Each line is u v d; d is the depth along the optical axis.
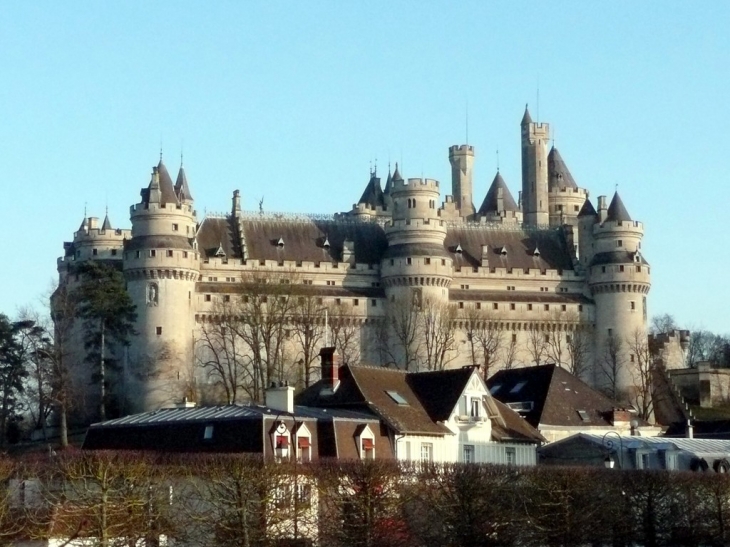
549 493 101.56
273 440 96.69
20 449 185.75
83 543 84.94
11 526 83.44
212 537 88.25
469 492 97.88
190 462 89.56
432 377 120.69
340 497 92.38
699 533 107.75
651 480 106.56
